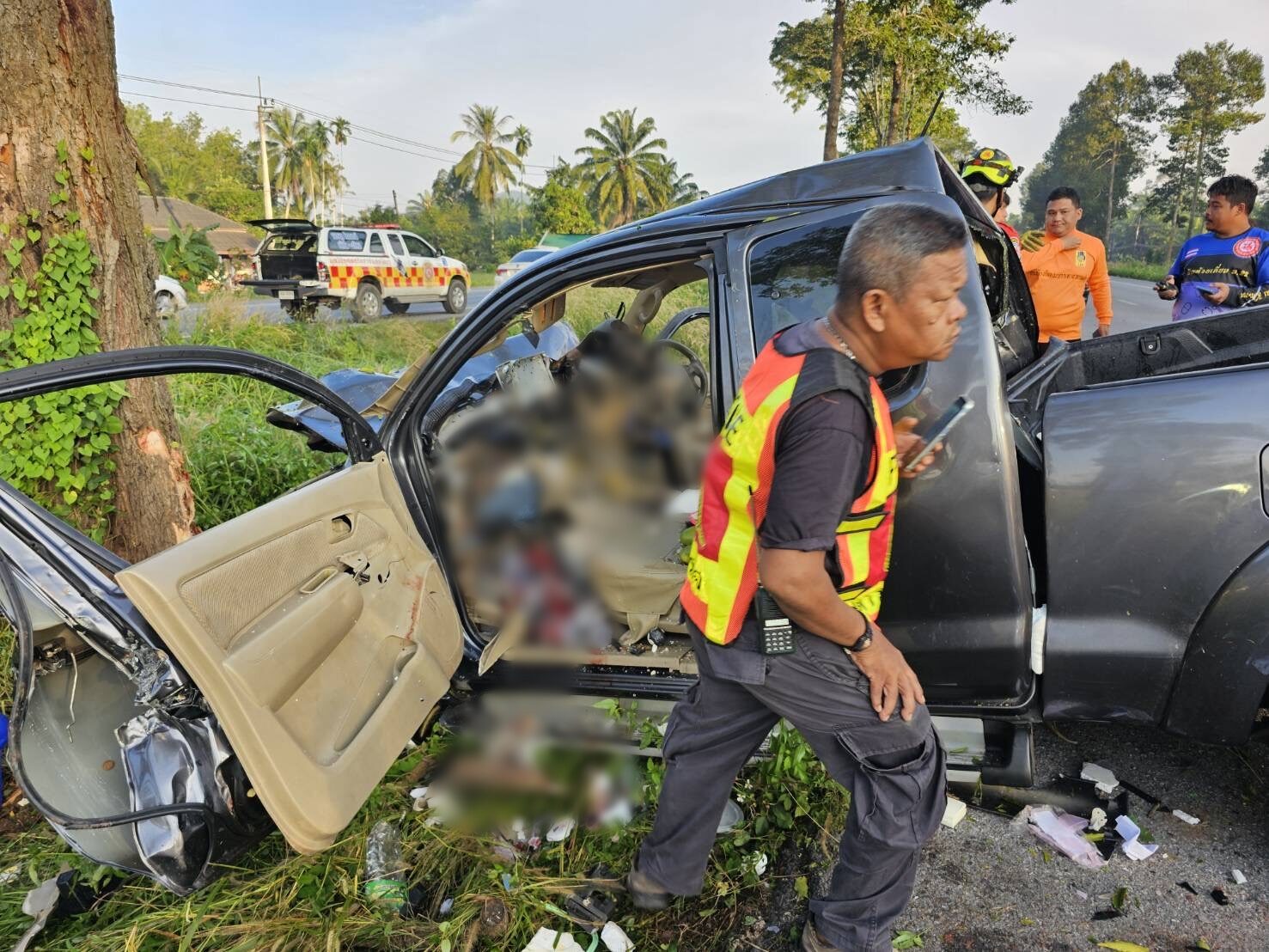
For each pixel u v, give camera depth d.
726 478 1.51
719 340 2.17
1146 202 82.88
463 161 70.25
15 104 2.79
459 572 2.61
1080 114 81.56
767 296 2.12
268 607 1.71
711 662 1.64
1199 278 4.57
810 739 1.66
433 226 70.62
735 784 2.39
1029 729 2.22
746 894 2.11
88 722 1.70
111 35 3.03
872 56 20.19
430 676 2.16
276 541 1.78
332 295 14.45
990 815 2.37
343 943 1.97
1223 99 74.38
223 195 58.12
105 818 1.53
